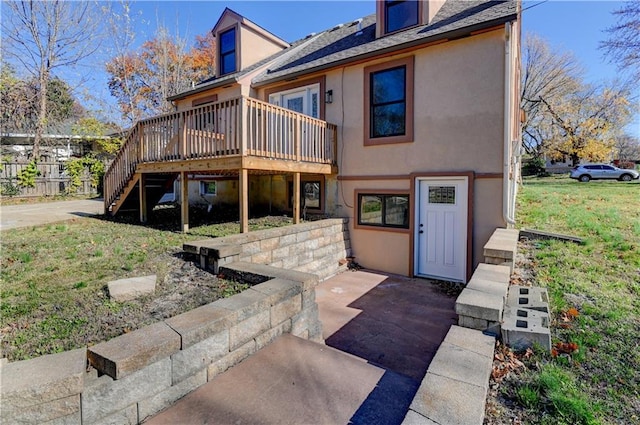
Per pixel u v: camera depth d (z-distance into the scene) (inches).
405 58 280.5
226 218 340.2
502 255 173.8
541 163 1091.9
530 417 77.7
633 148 1312.7
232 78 365.1
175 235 250.2
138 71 755.4
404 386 103.9
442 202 277.1
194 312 108.4
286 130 266.5
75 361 77.7
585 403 81.4
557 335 117.1
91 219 318.0
